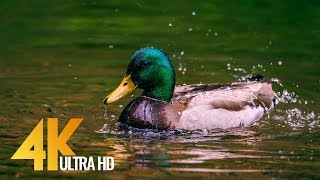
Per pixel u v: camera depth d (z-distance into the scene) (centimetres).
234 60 1808
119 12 2217
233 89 1495
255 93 1509
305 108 1531
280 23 2112
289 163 1206
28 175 1145
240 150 1277
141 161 1209
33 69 1748
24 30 2066
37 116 1439
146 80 1432
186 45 1928
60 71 1733
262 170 1170
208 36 2006
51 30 2066
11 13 2212
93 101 1541
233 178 1129
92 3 2300
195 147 1292
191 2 2305
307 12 2197
